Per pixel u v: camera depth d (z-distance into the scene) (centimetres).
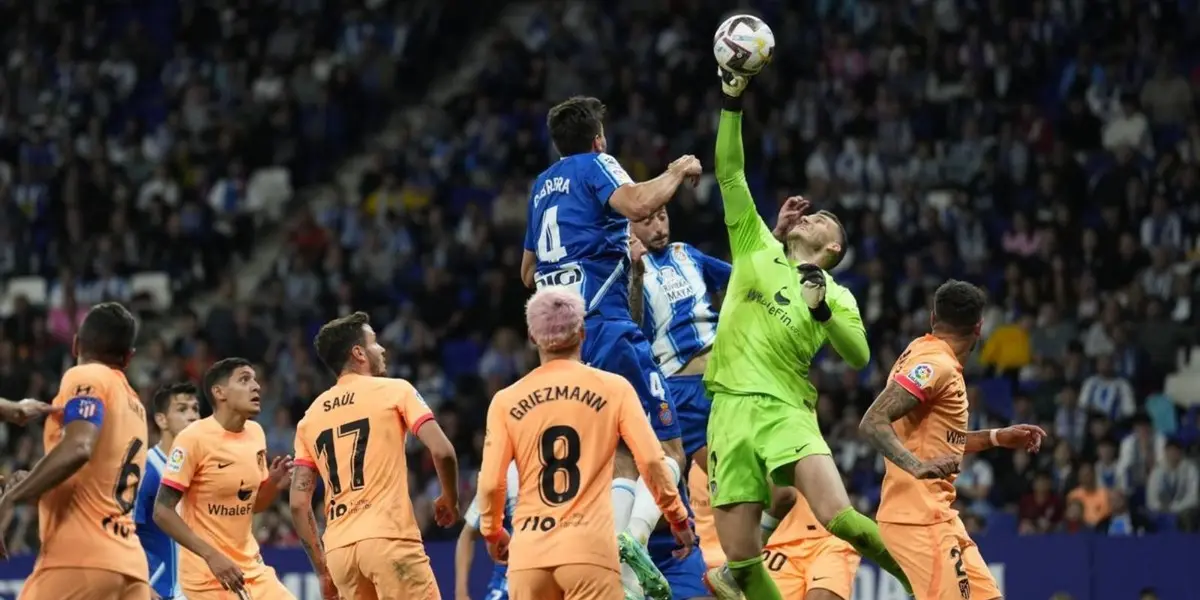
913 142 6812
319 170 7362
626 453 2698
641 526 2678
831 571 2898
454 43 8031
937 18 7325
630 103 7125
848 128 6881
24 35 7881
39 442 5694
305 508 2830
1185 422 5441
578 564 2288
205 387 3138
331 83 7512
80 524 2503
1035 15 7238
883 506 2603
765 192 6625
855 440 5038
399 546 2688
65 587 2486
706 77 7188
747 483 2517
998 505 5028
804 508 2945
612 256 2591
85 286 6688
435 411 5525
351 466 2716
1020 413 5303
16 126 7581
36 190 7112
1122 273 6066
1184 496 5016
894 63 7112
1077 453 5172
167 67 7744
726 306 2577
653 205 2470
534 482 2334
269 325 6225
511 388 2378
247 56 7794
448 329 6100
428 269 6278
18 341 6191
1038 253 6175
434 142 7231
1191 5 7156
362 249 6562
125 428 2555
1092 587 4544
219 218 7025
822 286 2459
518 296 6144
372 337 2838
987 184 6538
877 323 5619
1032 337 5769
